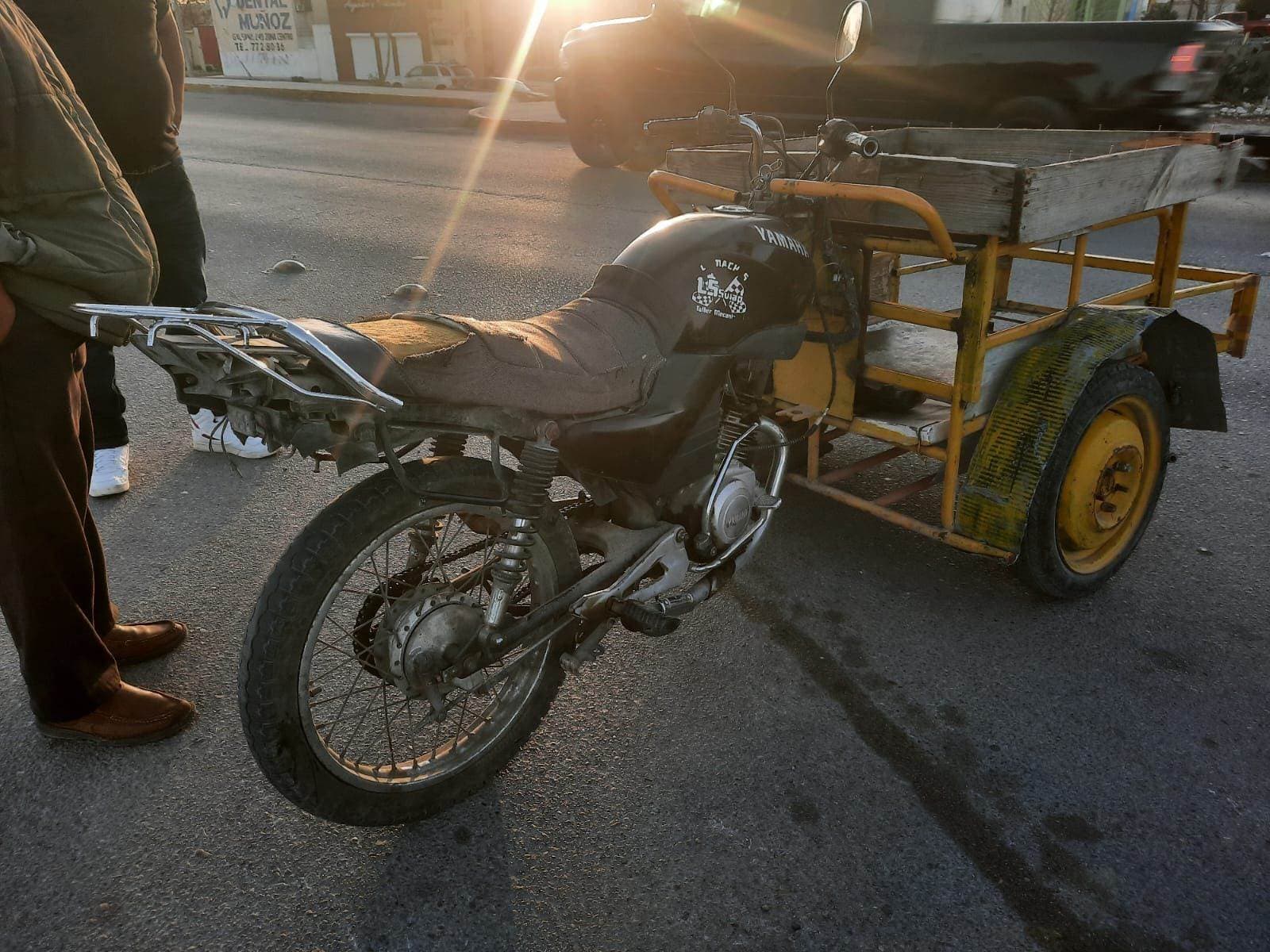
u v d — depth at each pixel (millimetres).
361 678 2648
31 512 2102
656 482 2271
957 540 2877
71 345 2105
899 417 3088
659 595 2373
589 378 2037
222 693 2623
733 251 2326
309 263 6898
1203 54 7188
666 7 2523
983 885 2082
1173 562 3291
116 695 2400
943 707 2615
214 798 2281
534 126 13484
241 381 1582
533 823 2234
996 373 2867
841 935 1962
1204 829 2223
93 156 2082
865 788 2342
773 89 8820
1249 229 7352
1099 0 14891
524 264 6766
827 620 2984
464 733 2326
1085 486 2877
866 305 2943
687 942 1944
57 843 2150
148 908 1997
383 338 1764
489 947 1931
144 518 3512
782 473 2682
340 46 20328
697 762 2424
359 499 1884
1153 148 2980
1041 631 2934
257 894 2035
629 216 8164
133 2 3092
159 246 3453
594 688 2688
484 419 1877
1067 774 2385
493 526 2350
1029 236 2506
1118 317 2898
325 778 1989
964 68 7871
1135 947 1943
